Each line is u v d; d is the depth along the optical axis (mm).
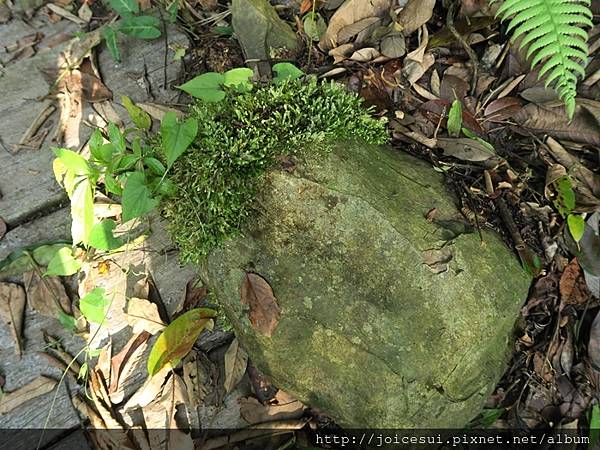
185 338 514
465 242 480
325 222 458
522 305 494
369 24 573
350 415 481
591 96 534
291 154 459
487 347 477
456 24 562
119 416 518
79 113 596
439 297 458
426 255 460
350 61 575
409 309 459
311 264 464
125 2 600
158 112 586
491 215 529
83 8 640
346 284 463
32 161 574
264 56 578
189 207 467
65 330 530
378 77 567
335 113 473
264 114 465
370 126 498
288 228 461
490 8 554
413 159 529
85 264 540
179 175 465
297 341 474
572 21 424
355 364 469
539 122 544
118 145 472
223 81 459
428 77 575
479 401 489
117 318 539
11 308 523
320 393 486
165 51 626
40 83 604
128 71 617
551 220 535
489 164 541
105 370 525
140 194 442
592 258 521
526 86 550
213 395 535
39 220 558
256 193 458
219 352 547
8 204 557
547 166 544
